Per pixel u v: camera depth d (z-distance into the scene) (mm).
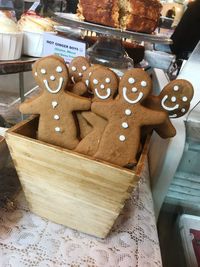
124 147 258
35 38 481
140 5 456
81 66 310
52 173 269
